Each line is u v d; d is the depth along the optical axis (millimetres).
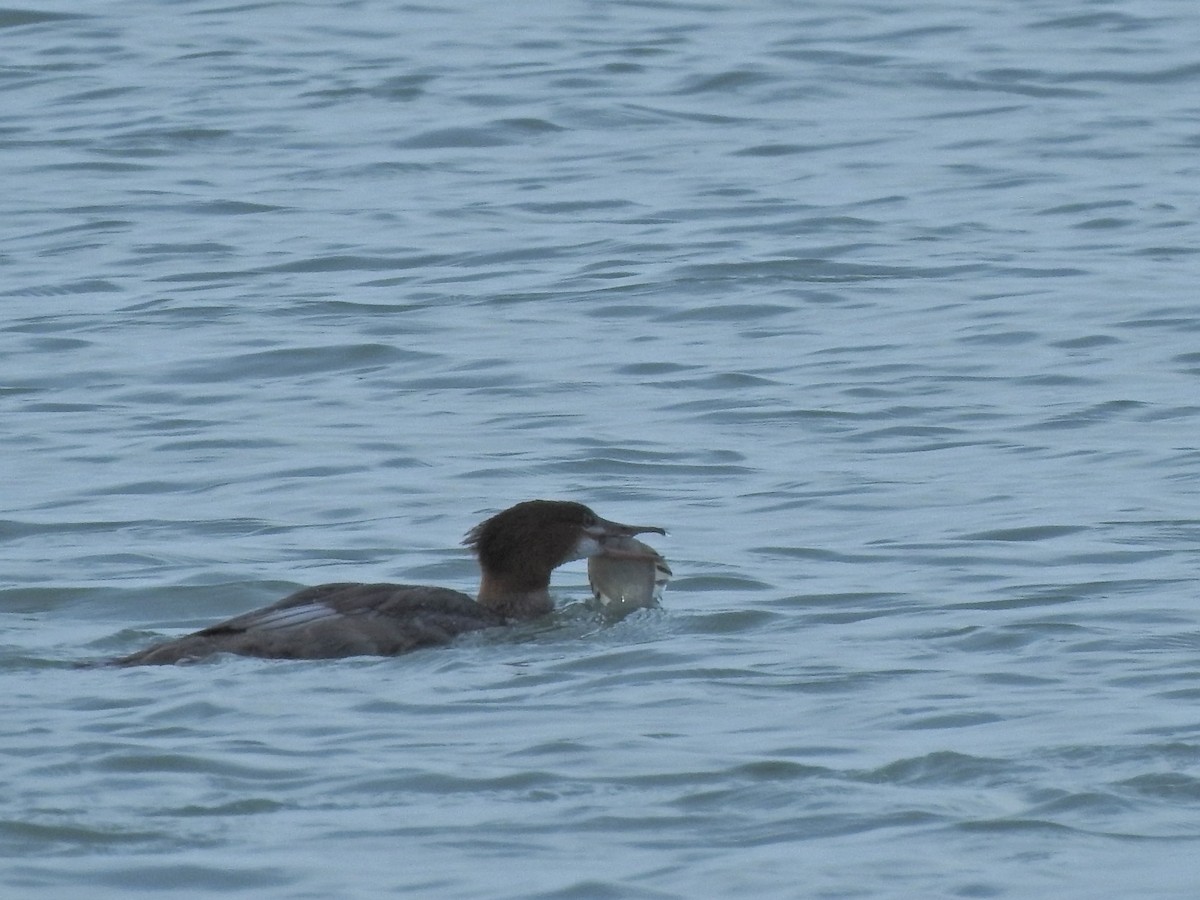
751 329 40812
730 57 65188
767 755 19031
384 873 16297
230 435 34281
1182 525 28531
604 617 25047
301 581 26906
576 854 16672
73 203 51281
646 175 53844
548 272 45375
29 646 24016
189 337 40344
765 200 51188
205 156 55781
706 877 16156
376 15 71188
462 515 30094
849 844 16875
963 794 17953
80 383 37531
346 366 38625
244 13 71250
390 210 50719
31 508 30547
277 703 20797
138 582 26844
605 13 71500
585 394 36562
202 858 16578
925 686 21375
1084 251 46094
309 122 58812
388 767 18703
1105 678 21516
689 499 30656
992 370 37531
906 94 61688
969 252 46188
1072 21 69312
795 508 30031
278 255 46781
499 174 54219
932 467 32000
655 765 18734
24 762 18766
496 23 70062
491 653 23172
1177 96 61000
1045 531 28438
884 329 40500
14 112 59844
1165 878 16094
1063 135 57094
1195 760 18641
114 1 72625
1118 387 36188
